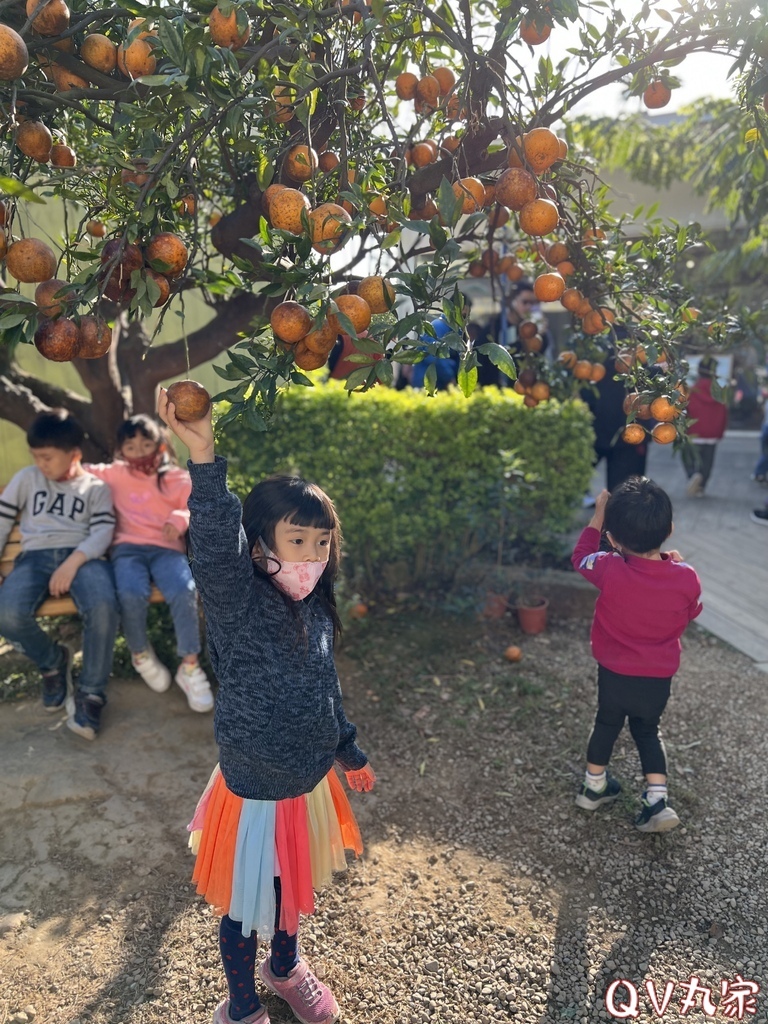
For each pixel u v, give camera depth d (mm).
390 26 1782
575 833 2771
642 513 2518
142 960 2229
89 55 1521
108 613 3137
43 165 1674
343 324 1229
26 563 3271
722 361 7914
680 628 2611
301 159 1506
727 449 11648
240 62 1474
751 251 5684
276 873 1757
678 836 2756
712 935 2318
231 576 1600
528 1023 2037
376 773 3119
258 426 1406
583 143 5043
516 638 4355
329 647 1812
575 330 2902
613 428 5492
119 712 3363
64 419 3330
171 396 1437
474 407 4516
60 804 2801
